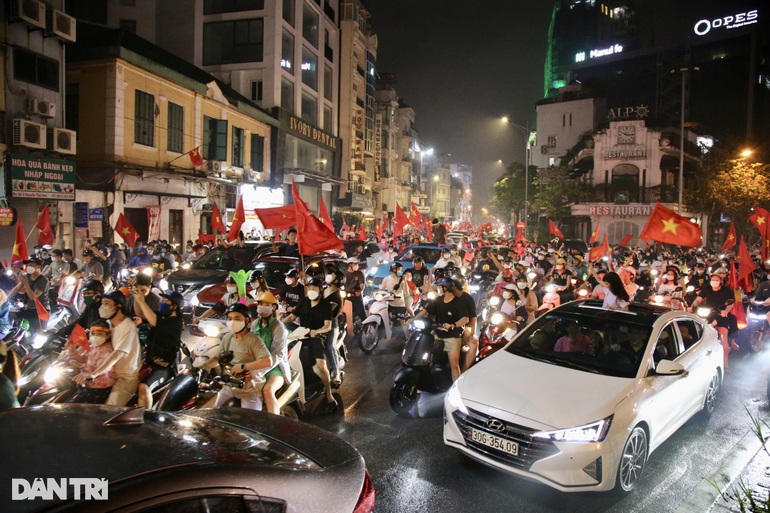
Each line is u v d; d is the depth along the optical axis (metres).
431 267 16.09
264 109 31.72
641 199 41.19
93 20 31.77
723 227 46.12
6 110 14.97
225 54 32.34
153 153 21.45
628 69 73.38
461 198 116.25
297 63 35.06
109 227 18.97
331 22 41.59
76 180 17.38
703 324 6.95
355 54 46.06
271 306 5.47
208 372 5.45
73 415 2.79
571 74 78.50
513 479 5.07
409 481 4.99
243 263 12.74
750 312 10.39
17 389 4.67
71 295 9.65
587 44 98.25
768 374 7.42
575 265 16.36
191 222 23.89
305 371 6.49
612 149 42.66
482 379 5.36
